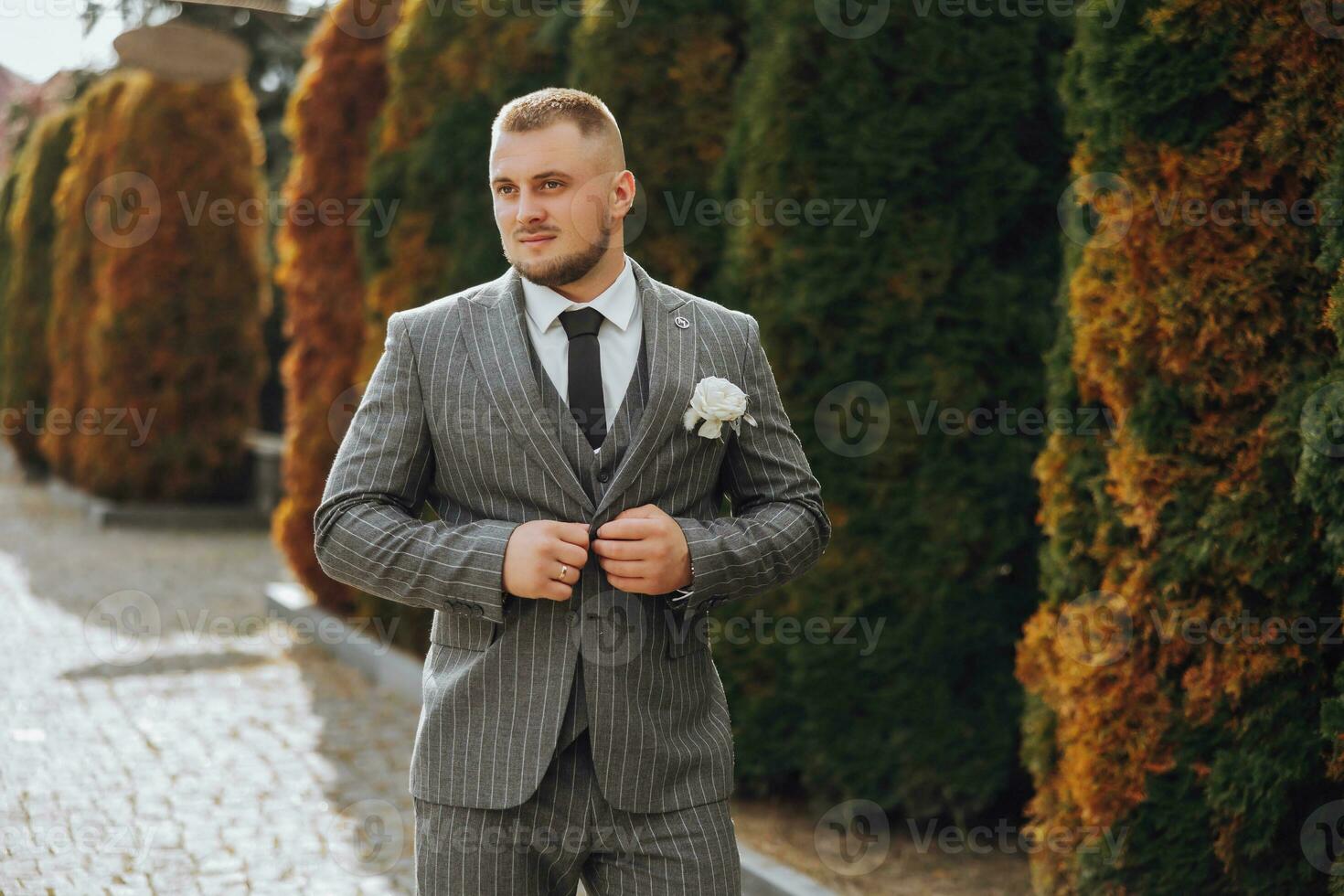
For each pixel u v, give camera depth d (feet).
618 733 6.71
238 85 41.45
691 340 7.16
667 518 6.68
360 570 6.69
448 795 6.73
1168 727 10.37
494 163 6.82
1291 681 9.79
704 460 7.09
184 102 40.42
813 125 13.94
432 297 21.56
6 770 16.51
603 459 6.87
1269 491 9.67
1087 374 11.12
